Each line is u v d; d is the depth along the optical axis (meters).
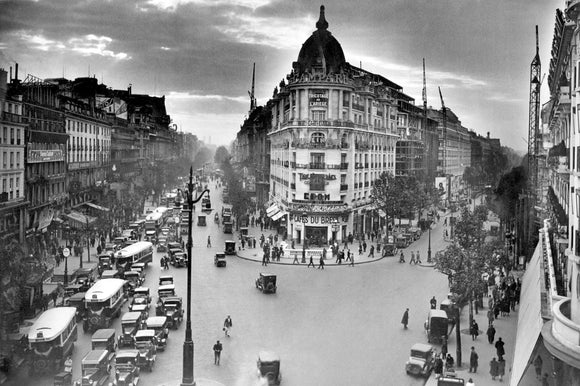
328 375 35.12
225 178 189.75
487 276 54.38
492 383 34.50
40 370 34.31
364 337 42.97
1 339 37.97
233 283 61.22
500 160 176.25
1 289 40.97
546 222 51.81
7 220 63.38
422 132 147.38
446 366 36.09
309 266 72.31
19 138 67.12
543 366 29.36
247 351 39.53
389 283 62.44
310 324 46.19
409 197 93.56
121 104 152.12
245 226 106.44
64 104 92.25
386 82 136.88
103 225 82.81
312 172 90.31
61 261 67.94
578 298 25.55
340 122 90.81
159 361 37.53
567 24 28.16
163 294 51.59
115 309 45.97
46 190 79.00
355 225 96.00
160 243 81.75
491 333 42.59
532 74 90.69
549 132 67.50
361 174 98.44
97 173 110.62
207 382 33.59
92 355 33.72
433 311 43.66
